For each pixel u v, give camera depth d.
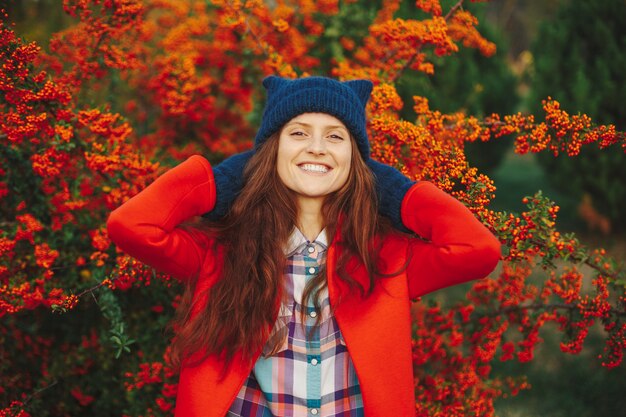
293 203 1.98
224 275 1.90
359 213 1.94
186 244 1.90
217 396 1.81
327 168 1.93
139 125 4.08
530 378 3.88
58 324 3.16
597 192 6.72
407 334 1.87
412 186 1.95
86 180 2.74
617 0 6.35
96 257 2.68
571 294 2.60
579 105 6.38
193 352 1.84
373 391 1.80
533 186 9.27
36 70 2.62
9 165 2.71
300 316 1.89
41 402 2.88
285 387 1.87
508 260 2.34
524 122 2.55
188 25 3.63
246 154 2.11
